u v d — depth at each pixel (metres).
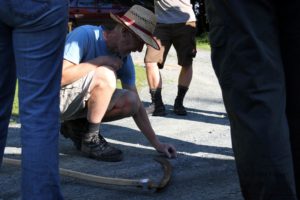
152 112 6.38
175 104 6.50
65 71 3.97
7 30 2.53
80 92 4.05
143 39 3.98
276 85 2.10
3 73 2.61
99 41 4.11
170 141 5.00
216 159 4.30
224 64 2.16
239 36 2.10
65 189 3.52
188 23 6.36
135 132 5.35
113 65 4.07
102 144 4.24
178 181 3.73
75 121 4.28
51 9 2.41
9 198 3.37
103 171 3.96
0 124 2.67
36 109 2.47
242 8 2.09
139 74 9.51
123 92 4.19
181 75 6.45
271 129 2.08
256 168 2.12
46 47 2.46
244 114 2.12
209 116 6.46
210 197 3.42
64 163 4.14
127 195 3.44
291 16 2.13
